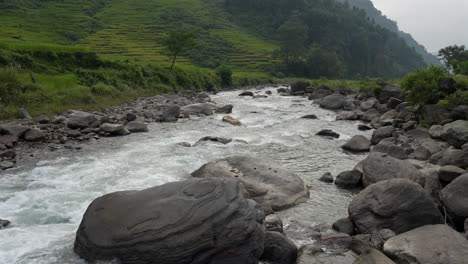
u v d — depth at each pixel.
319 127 24.27
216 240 7.14
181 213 7.42
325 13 144.38
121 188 11.75
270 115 29.03
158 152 16.36
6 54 33.44
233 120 24.55
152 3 128.00
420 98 24.03
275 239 7.96
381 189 9.53
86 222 7.82
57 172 13.23
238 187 8.27
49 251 7.84
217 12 140.38
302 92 47.00
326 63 106.00
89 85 35.34
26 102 23.88
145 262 7.03
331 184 13.22
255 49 111.38
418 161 14.70
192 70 56.47
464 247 7.30
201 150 16.98
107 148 16.92
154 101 34.06
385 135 19.80
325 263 7.79
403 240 7.88
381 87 34.78
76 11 105.50
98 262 7.25
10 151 14.83
